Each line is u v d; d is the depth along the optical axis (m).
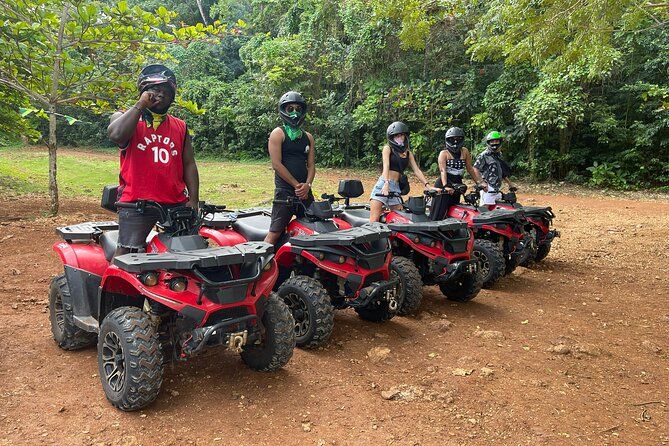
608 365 4.69
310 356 4.71
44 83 9.93
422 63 23.75
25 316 5.40
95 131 38.31
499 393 4.11
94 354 4.61
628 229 11.63
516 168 21.48
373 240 4.91
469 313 6.07
